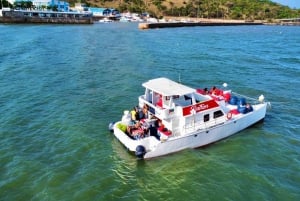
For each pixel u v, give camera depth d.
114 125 21.34
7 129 22.88
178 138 19.53
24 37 72.38
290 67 46.69
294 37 97.44
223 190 16.42
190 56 53.97
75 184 16.58
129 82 35.69
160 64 46.12
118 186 16.61
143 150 18.80
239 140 22.09
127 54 53.41
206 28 134.38
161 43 71.31
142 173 17.84
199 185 16.81
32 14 123.44
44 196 15.57
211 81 37.72
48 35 78.94
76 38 74.38
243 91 34.00
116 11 187.50
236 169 18.34
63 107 27.38
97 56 50.81
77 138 21.66
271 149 20.95
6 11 113.94
